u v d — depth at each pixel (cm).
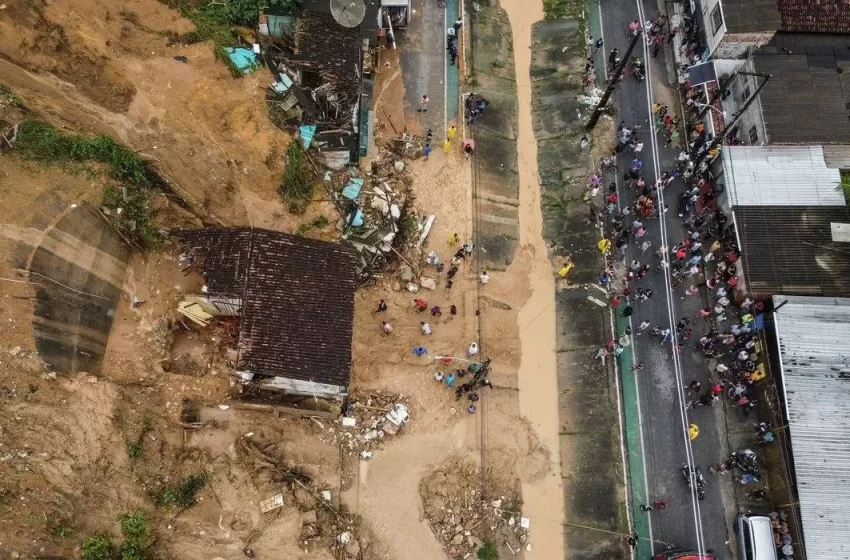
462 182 3266
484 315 2989
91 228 2369
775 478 2738
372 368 2794
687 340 2986
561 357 2984
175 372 2519
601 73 3619
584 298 3084
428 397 2781
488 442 2759
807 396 2698
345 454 2616
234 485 2381
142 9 2850
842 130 3080
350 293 2433
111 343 2430
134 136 2666
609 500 2719
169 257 2583
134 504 2192
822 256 2952
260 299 2300
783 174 3097
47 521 2023
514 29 3781
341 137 3014
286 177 2892
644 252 3152
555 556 2636
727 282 3030
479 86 3534
